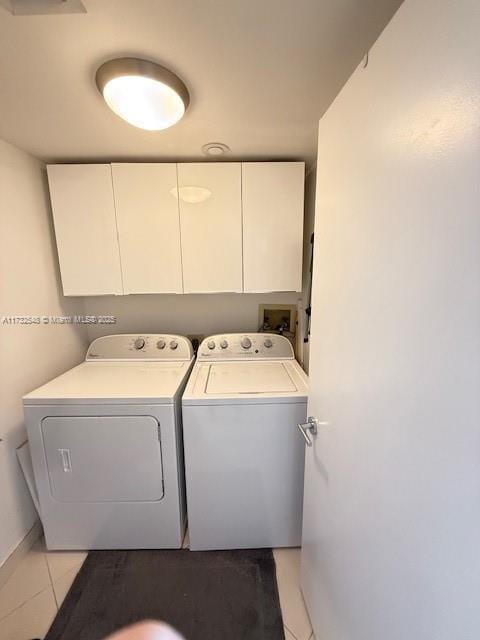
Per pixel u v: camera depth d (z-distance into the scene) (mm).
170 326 2305
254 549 1614
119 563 1533
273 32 837
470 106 406
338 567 922
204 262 1837
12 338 1562
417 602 547
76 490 1528
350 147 790
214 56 931
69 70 976
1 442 1471
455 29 426
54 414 1467
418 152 520
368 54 683
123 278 1843
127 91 997
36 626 1263
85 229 1789
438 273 479
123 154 1689
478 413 408
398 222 585
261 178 1758
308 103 1193
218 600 1359
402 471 590
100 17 772
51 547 1586
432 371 499
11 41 842
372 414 702
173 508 1556
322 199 1006
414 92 524
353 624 821
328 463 991
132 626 1261
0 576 1427
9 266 1550
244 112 1258
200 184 1756
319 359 1070
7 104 1175
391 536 631
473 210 407
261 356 2057
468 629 429
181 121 1325
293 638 1212
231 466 1522
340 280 873
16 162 1596
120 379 1710
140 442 1488
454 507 455
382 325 653
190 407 1464
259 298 2275
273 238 1817
